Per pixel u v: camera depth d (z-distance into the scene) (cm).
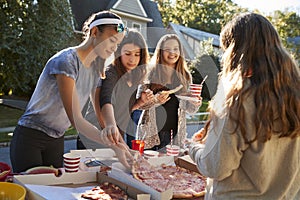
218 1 2672
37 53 1027
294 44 1209
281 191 122
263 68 119
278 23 1391
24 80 1039
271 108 115
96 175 174
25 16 1003
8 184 140
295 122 117
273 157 121
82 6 1530
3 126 840
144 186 157
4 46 969
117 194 155
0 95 1164
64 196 150
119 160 169
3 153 610
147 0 1733
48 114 192
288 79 120
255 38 122
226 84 124
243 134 116
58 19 1067
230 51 128
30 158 193
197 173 185
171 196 154
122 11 1494
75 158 174
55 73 169
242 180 123
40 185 158
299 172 126
